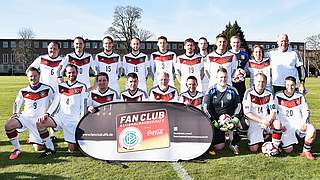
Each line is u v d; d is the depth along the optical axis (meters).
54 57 8.23
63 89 7.04
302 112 6.63
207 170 5.50
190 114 6.42
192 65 8.57
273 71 7.96
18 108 6.83
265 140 6.74
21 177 5.21
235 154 6.45
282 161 5.95
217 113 6.75
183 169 5.58
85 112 7.01
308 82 35.56
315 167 5.60
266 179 5.05
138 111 6.46
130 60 8.84
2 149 6.91
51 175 5.29
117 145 6.27
